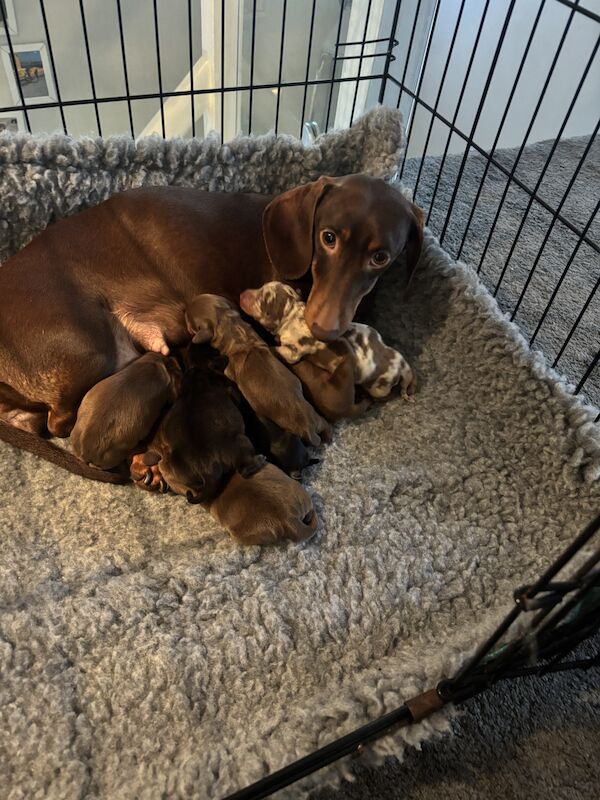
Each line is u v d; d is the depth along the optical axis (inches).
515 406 20.2
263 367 18.4
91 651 15.8
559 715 16.1
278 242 20.1
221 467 17.3
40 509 18.6
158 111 36.2
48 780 13.9
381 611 16.7
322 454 20.2
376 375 20.5
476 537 18.5
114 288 20.4
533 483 19.5
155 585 16.9
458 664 14.6
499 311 21.5
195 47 34.4
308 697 15.4
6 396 19.9
